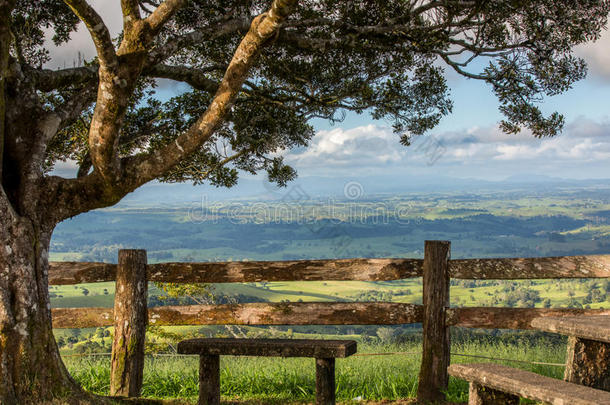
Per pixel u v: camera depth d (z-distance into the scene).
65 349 15.36
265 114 8.12
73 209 4.38
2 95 3.93
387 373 5.75
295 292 99.81
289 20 6.62
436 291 4.86
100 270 5.31
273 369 6.16
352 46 6.80
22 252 4.00
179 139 4.38
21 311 3.93
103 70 3.91
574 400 2.32
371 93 7.42
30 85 4.48
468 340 8.39
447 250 4.89
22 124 4.33
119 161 4.33
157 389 5.47
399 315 4.97
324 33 6.90
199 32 5.75
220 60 7.86
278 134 8.34
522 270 4.66
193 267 5.22
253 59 4.19
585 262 4.50
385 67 7.62
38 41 7.16
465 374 3.04
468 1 6.39
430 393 4.81
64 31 7.58
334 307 5.06
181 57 8.18
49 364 4.02
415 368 6.15
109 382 5.61
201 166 8.84
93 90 5.23
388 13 6.77
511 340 8.17
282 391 5.35
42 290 4.12
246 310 5.14
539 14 6.55
